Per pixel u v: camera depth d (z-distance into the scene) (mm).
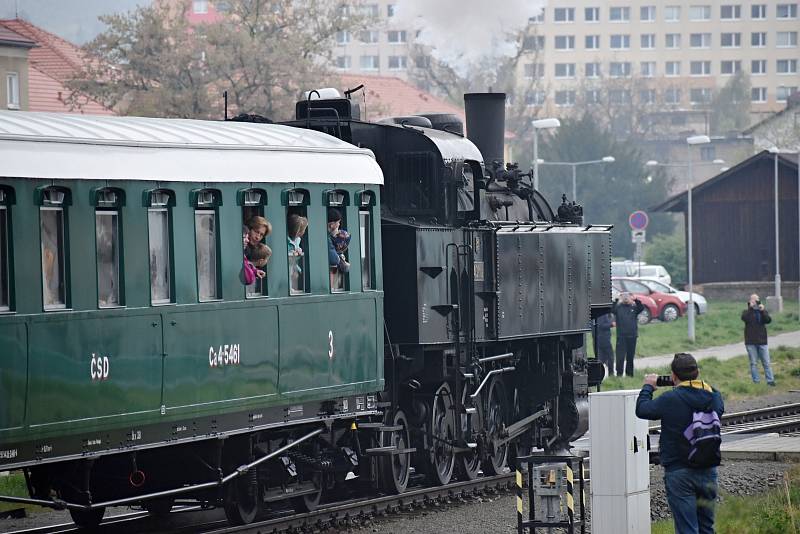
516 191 63625
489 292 57250
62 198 37719
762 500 49000
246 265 44031
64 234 37750
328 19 174750
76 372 37625
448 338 54969
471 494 54281
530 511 40906
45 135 37531
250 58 159250
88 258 38250
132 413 39469
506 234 58250
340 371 48531
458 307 55312
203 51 161875
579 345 65938
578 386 66188
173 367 41000
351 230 49344
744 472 60781
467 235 56281
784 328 165250
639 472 41031
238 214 43844
